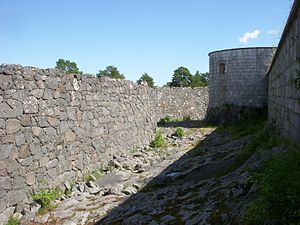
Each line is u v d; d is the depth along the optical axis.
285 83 6.63
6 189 5.40
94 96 8.88
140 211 5.41
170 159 9.98
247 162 6.56
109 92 9.91
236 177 5.87
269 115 12.54
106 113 9.54
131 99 11.96
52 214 5.72
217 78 19.34
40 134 6.43
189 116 25.44
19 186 5.71
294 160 3.85
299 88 4.86
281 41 7.00
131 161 9.53
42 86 6.63
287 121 6.31
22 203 5.71
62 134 7.18
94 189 7.10
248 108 17.70
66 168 7.21
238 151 8.54
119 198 6.47
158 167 8.95
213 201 5.01
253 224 3.58
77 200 6.43
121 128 10.59
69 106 7.58
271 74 11.34
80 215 5.64
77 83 8.04
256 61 17.58
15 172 5.65
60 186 6.87
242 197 4.74
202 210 4.78
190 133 16.20
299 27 4.86
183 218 4.71
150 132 14.04
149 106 14.57
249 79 17.77
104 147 9.18
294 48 5.36
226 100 18.73
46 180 6.46
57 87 7.16
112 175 8.17
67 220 5.49
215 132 15.87
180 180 7.21
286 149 5.41
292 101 5.64
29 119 6.15
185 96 25.61
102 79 9.48
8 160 5.52
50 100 6.86
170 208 5.24
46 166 6.52
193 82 42.97
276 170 3.68
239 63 18.06
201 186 6.12
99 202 6.27
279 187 3.37
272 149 6.20
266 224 3.37
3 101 5.54
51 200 6.18
